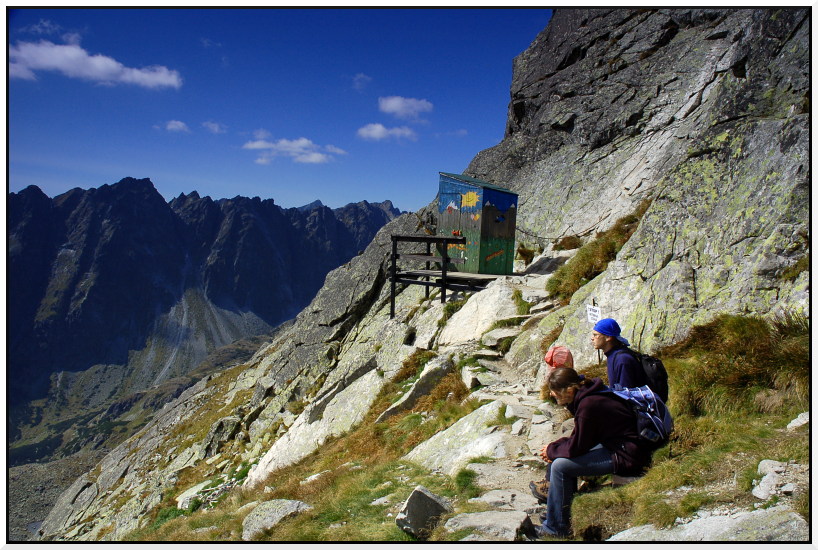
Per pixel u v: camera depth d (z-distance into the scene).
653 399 6.18
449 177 23.53
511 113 35.41
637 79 26.88
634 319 11.16
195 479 24.86
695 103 23.39
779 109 10.45
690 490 5.66
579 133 27.56
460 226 22.86
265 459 20.80
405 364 18.20
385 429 14.16
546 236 24.56
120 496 30.50
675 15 27.97
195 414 37.22
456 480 8.24
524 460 8.50
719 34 25.06
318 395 21.67
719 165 11.02
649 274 11.49
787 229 9.17
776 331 8.09
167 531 12.12
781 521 4.61
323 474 11.88
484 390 12.71
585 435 5.94
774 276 9.06
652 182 21.50
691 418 7.59
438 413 13.11
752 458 5.84
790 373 7.12
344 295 29.88
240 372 42.94
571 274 17.27
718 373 7.93
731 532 4.72
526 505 6.88
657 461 6.39
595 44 30.84
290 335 38.97
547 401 10.92
